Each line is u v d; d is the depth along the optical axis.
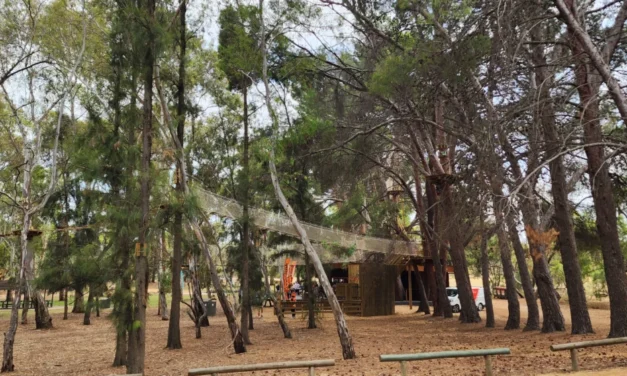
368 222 26.72
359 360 12.08
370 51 17.14
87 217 17.31
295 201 20.98
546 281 16.58
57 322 30.39
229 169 18.94
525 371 9.27
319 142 16.52
